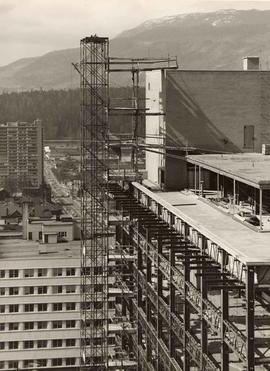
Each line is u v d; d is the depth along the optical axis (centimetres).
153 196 7856
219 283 5072
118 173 10481
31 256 16588
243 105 8850
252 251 4747
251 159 7744
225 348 4741
